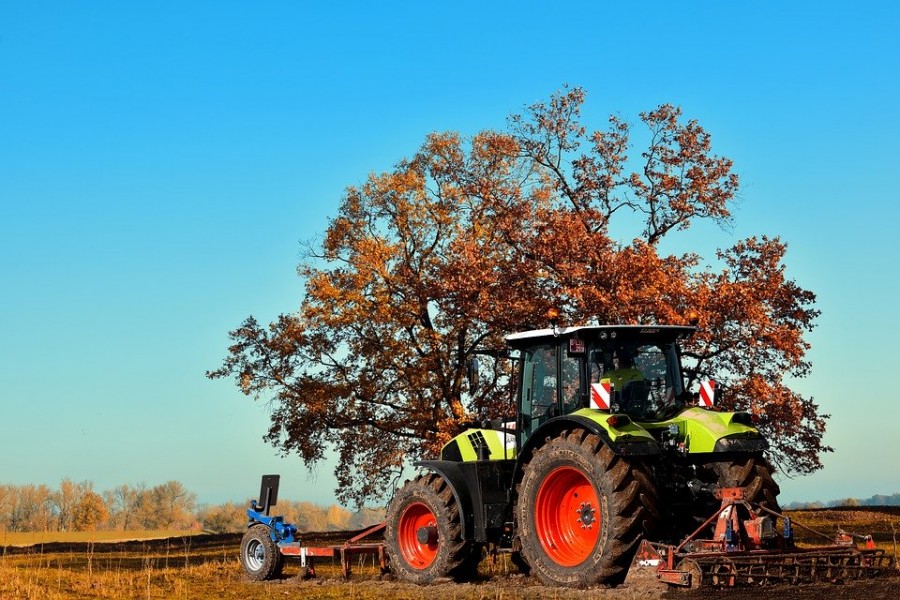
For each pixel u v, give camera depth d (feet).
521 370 40.06
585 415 34.88
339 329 98.84
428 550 40.45
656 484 34.09
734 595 28.43
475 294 82.48
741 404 72.18
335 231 100.78
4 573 46.68
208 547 83.35
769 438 73.46
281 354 99.09
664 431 35.73
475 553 39.65
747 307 71.97
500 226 85.15
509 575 39.93
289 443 98.22
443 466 39.88
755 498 33.50
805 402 73.67
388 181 101.50
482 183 90.63
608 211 87.86
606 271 73.87
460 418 87.30
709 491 34.45
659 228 87.45
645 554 31.40
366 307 96.53
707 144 86.28
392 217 102.68
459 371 96.43
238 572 47.75
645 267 72.79
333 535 86.79
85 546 88.84
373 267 97.30
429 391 97.76
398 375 97.45
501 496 39.22
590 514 34.40
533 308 76.89
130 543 95.81
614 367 37.40
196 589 40.29
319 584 41.22
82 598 37.65
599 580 32.73
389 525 41.42
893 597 26.84
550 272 79.41
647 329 37.58
